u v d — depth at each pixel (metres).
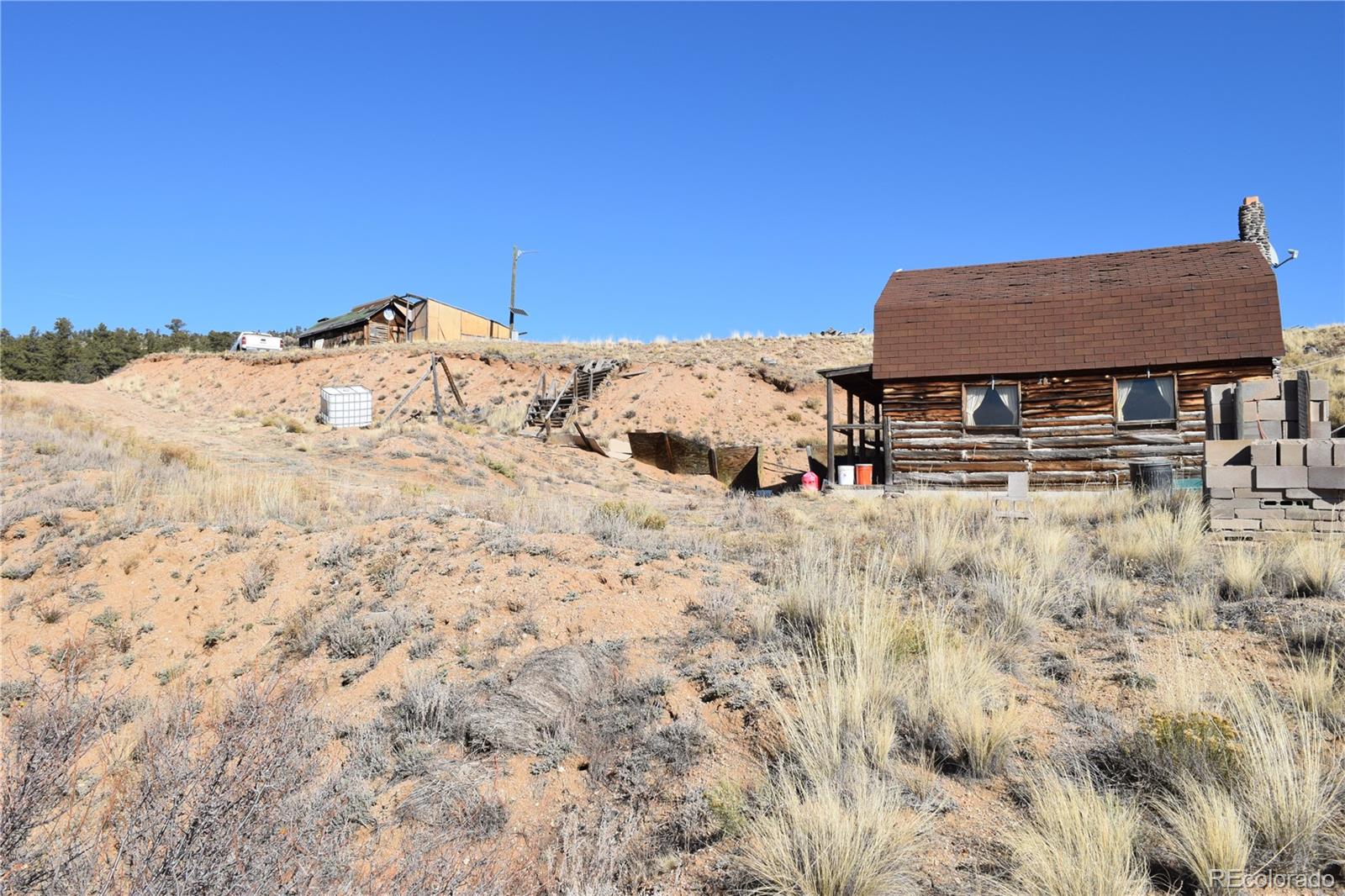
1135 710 5.36
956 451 20.02
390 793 5.14
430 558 9.23
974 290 21.83
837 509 16.62
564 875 4.10
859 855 3.89
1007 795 4.53
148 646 8.79
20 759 4.03
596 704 5.93
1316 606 6.96
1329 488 9.55
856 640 5.87
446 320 53.94
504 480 21.44
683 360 38.44
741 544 10.48
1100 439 18.97
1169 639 6.53
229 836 3.50
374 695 6.65
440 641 7.38
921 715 5.22
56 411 25.62
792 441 31.67
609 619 7.30
